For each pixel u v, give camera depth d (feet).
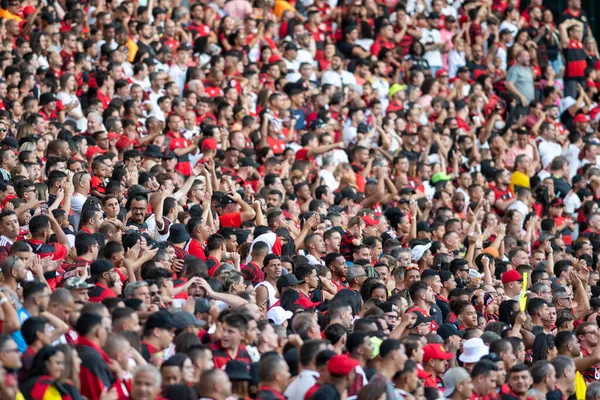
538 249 212.02
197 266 134.62
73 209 156.46
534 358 146.92
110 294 120.88
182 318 112.98
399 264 169.48
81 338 101.24
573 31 311.27
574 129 295.48
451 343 135.13
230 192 176.14
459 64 297.53
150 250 134.31
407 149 250.78
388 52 286.25
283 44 269.85
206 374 98.02
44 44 221.25
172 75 244.01
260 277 148.15
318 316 136.56
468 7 306.55
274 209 174.50
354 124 244.63
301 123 243.40
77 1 250.16
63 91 207.72
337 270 154.92
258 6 280.92
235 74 248.93
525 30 307.17
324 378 102.58
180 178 182.29
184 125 216.74
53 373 95.14
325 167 221.46
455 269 170.60
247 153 213.46
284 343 118.52
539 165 270.05
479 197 233.76
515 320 148.66
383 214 202.49
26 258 123.03
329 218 182.39
